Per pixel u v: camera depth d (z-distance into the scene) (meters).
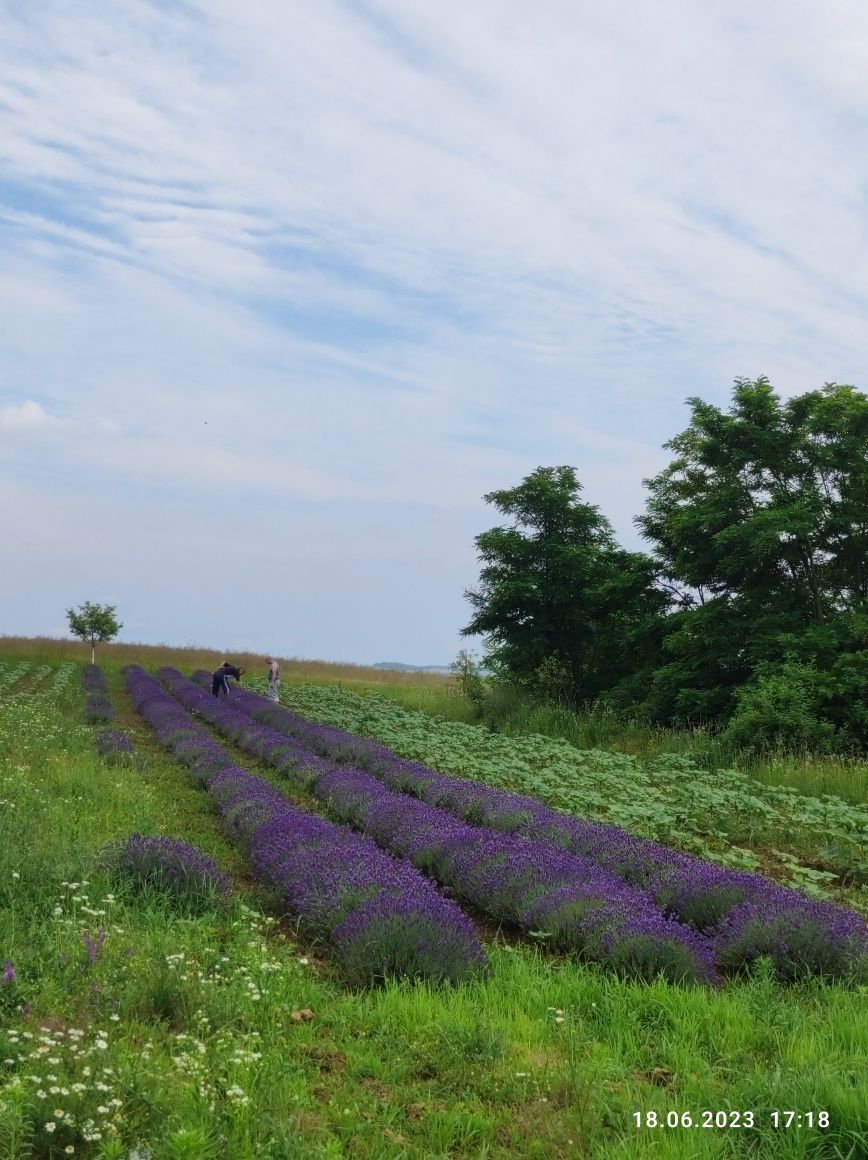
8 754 16.23
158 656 57.66
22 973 5.92
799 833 12.89
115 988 5.67
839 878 10.98
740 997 6.45
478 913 9.27
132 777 15.05
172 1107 4.23
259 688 41.78
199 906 8.12
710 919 8.41
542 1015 6.12
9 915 7.00
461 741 22.55
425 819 11.55
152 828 11.28
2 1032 4.78
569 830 11.18
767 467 26.28
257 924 7.78
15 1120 3.85
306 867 8.77
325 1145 4.23
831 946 7.19
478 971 6.84
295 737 23.20
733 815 13.65
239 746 22.19
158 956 6.33
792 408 26.06
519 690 33.25
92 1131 3.97
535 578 32.06
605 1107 4.76
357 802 13.24
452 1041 5.45
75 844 9.20
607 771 17.91
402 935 6.89
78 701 30.02
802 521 23.75
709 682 25.31
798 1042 5.65
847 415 25.03
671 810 13.23
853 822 12.48
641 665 30.62
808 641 22.89
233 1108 4.30
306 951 7.61
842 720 21.45
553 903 8.11
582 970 6.98
